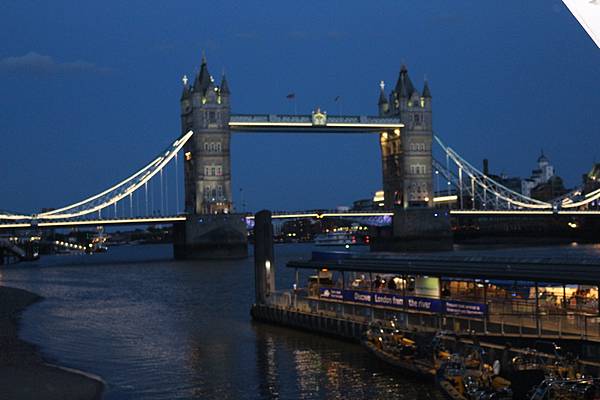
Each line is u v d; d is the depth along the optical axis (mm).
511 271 44375
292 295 66375
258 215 68938
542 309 43969
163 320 73188
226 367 48500
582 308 43094
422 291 53531
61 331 66750
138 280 138625
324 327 58000
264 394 41656
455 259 53062
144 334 63781
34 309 86750
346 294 59875
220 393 42188
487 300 47719
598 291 40031
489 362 40969
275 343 55875
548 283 43812
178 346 56906
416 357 44688
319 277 65188
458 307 48406
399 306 54250
